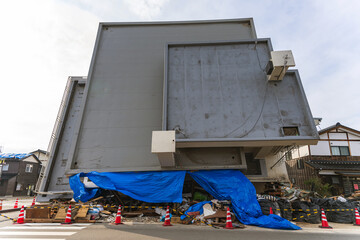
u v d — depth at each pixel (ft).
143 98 41.04
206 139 31.40
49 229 22.56
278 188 42.14
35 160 112.78
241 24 48.14
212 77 35.94
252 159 43.27
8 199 83.87
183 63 37.17
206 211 28.58
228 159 35.09
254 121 32.78
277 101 33.91
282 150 42.83
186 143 31.91
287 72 35.60
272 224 25.08
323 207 33.58
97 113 39.60
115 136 37.83
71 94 53.57
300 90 34.22
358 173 57.41
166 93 34.19
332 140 67.41
